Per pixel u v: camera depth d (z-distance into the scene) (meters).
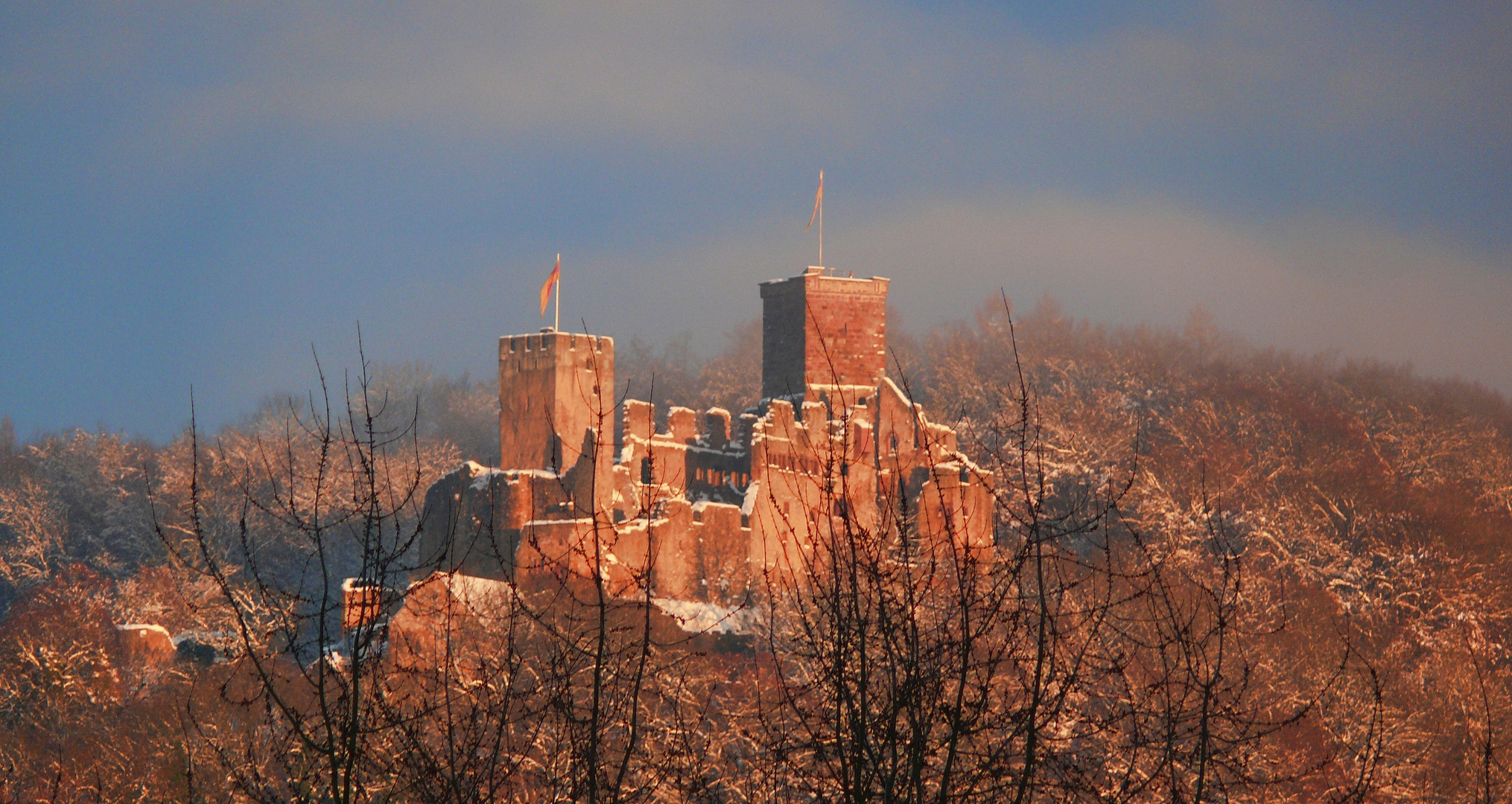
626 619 115.19
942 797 50.19
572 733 56.22
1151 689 57.66
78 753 157.88
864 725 52.47
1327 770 132.75
